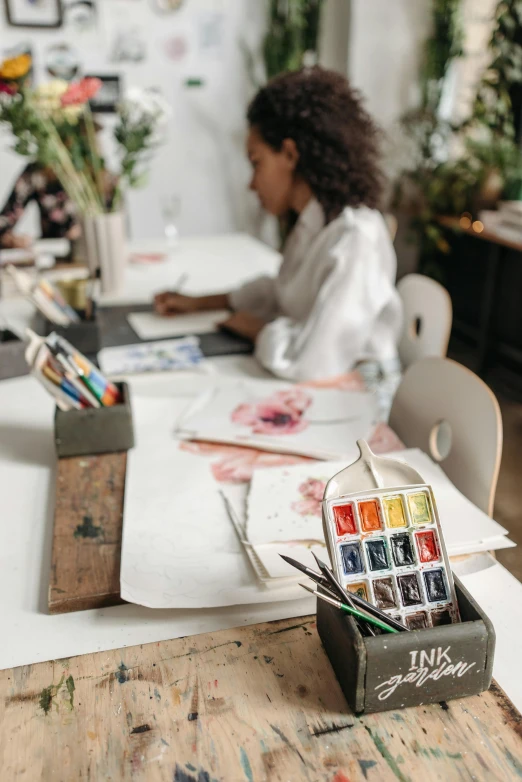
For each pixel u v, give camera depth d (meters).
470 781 0.55
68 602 0.74
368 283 1.39
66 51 3.29
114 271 1.86
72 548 0.83
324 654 0.68
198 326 1.63
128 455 1.05
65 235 2.38
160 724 0.60
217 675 0.66
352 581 0.65
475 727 0.60
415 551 0.66
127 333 1.58
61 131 1.76
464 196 3.15
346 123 1.41
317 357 1.34
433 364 1.15
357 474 0.68
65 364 1.03
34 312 1.73
